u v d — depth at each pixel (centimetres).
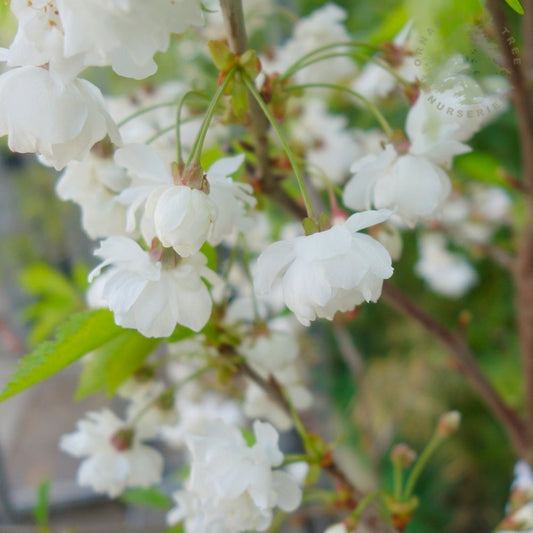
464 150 41
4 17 40
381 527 48
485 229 88
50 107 37
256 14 58
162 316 39
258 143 42
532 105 44
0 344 142
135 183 40
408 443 116
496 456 112
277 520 49
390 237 44
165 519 95
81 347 39
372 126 93
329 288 37
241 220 39
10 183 163
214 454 41
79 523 100
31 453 130
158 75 69
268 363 45
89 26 35
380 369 123
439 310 125
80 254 162
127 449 47
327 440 99
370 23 87
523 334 52
